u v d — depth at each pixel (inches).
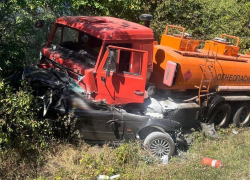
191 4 450.9
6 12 294.5
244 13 482.0
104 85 243.4
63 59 259.9
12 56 284.7
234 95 331.9
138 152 244.7
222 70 306.7
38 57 329.1
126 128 246.8
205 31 465.4
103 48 238.7
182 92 301.0
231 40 462.3
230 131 334.0
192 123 299.9
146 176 222.5
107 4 385.4
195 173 234.8
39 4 328.2
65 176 208.4
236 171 245.8
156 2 430.9
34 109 220.4
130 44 250.7
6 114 208.8
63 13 365.1
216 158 263.7
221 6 475.2
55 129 236.5
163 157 253.4
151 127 257.0
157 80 289.4
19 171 206.1
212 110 312.7
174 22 452.1
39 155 220.5
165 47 296.7
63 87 238.7
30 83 239.0
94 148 247.3
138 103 261.1
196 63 287.6
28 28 318.0
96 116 238.5
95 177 210.8
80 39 264.2
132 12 409.1
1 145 211.6
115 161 228.2
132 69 247.0
